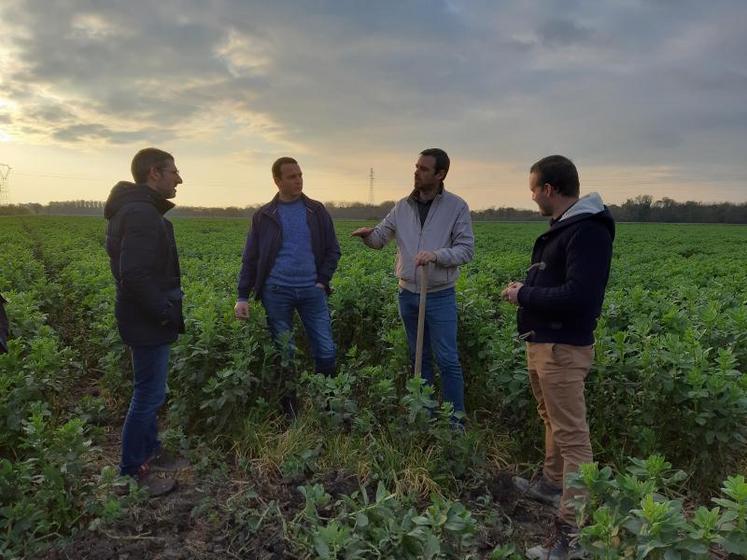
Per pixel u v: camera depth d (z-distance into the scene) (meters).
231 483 4.06
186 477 4.25
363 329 6.99
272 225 5.25
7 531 3.24
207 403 4.56
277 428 4.88
